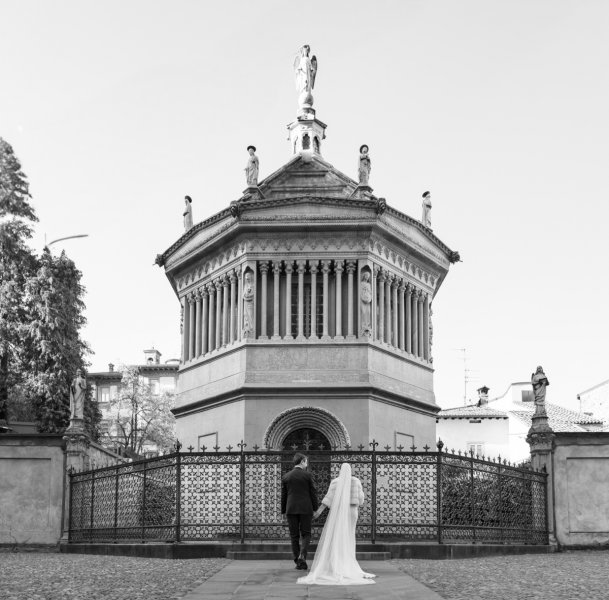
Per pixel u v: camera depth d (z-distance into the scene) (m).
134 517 28.62
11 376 63.03
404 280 40.88
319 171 42.47
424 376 41.66
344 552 18.64
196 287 42.22
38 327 62.66
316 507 21.14
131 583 18.39
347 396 37.00
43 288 63.84
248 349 37.66
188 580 18.81
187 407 40.81
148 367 116.88
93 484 31.11
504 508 29.61
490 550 27.50
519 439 77.06
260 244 38.47
